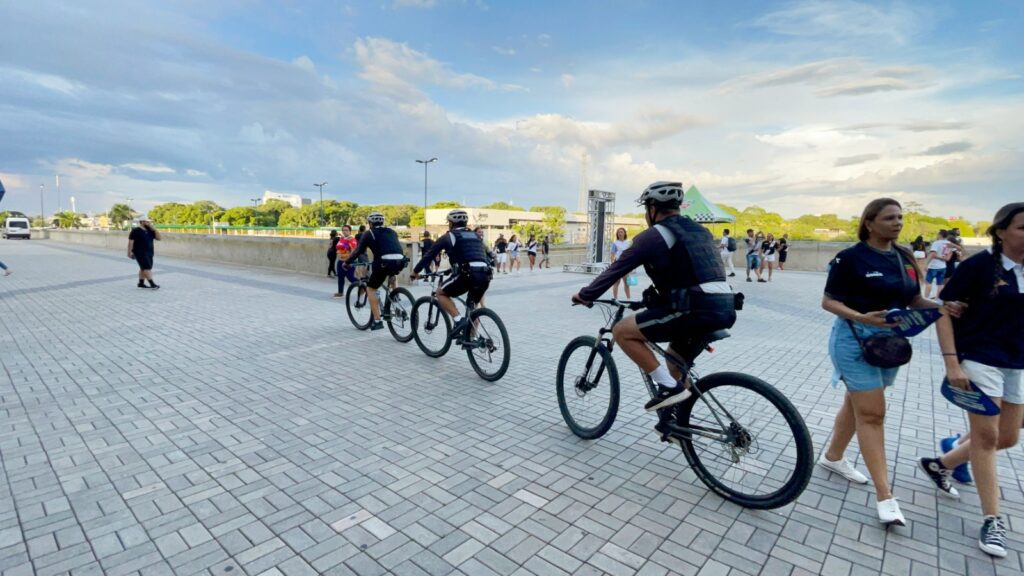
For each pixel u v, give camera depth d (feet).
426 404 15.56
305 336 24.61
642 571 8.23
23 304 33.27
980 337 8.72
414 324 21.48
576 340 13.41
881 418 9.54
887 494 9.37
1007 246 8.50
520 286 47.55
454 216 18.54
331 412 14.87
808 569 8.28
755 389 9.75
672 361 11.03
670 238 9.93
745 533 9.22
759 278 53.93
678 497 10.41
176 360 20.22
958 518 9.68
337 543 8.91
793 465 11.17
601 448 12.62
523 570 8.26
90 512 9.75
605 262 64.69
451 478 11.11
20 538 8.95
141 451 12.30
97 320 28.17
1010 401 8.86
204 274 51.96
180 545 8.81
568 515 9.76
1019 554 8.63
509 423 14.14
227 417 14.43
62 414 14.58
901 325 8.73
